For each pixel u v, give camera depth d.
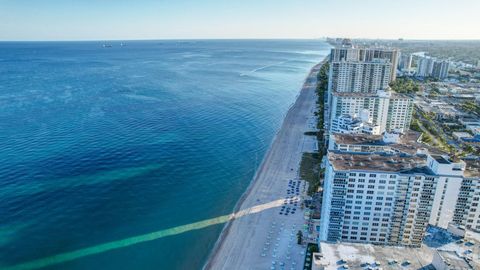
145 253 134.25
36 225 145.00
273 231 147.25
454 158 122.25
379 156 132.88
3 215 149.88
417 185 116.38
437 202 118.94
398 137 170.25
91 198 165.50
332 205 123.75
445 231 99.25
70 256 130.12
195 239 143.00
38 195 165.12
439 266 81.94
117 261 129.38
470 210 118.38
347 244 93.31
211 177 193.00
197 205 166.50
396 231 124.00
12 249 131.62
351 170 118.50
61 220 149.12
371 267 84.81
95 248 134.88
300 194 175.12
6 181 175.12
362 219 124.06
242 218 156.50
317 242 139.88
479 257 88.56
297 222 152.88
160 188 178.50
